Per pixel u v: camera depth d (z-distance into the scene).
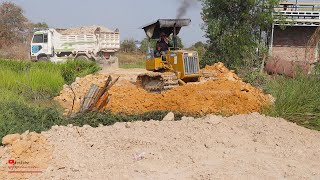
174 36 17.50
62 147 7.70
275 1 27.42
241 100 12.43
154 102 13.48
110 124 10.54
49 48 33.47
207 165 7.21
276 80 13.28
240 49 26.06
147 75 16.70
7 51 45.06
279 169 7.19
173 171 6.99
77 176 6.71
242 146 8.22
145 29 17.67
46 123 9.62
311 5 31.50
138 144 8.10
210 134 8.67
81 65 22.20
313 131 9.91
